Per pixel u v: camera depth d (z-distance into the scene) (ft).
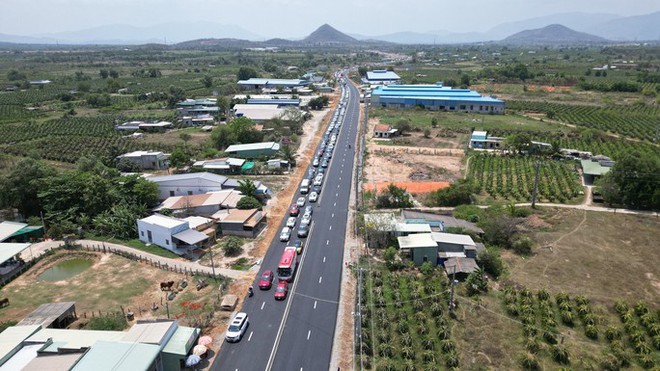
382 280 200.03
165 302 183.42
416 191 308.40
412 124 520.42
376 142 447.01
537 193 303.27
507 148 408.26
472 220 254.06
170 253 229.45
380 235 229.04
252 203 273.75
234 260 219.41
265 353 153.28
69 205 269.23
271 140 444.14
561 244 231.91
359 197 302.66
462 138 458.91
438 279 198.18
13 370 133.49
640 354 150.10
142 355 134.10
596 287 191.93
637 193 274.16
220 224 248.32
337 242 238.48
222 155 393.50
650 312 172.86
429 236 221.05
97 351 135.13
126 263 220.02
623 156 281.33
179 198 288.71
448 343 153.28
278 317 173.78
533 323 166.40
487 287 190.39
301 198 293.43
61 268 219.00
